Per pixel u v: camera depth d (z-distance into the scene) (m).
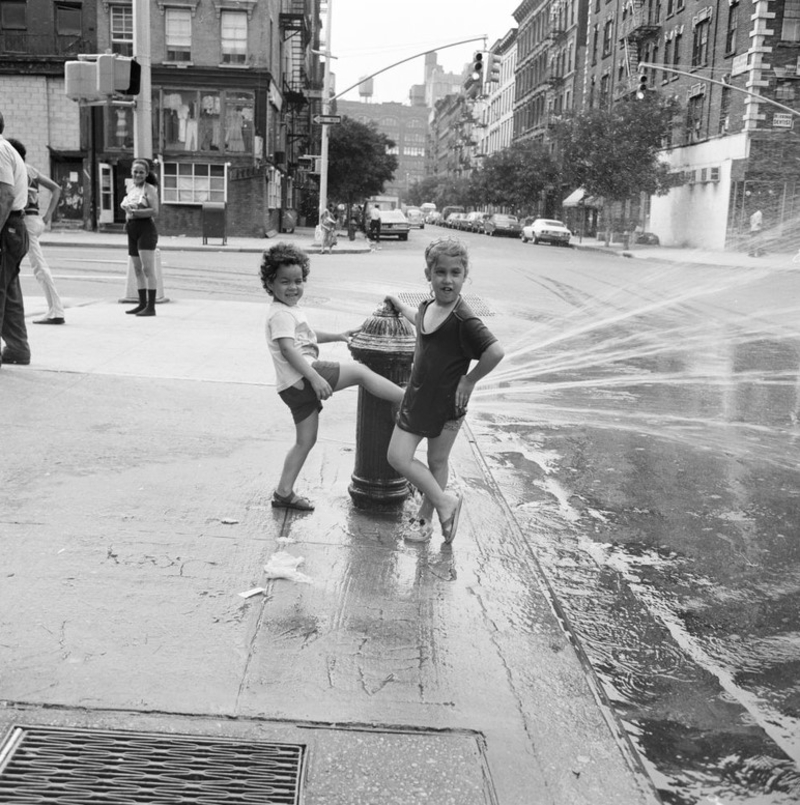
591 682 3.36
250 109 38.38
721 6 43.28
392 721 3.01
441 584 4.12
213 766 2.75
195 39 37.75
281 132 46.00
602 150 45.75
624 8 56.09
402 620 3.74
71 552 4.22
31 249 10.39
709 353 12.23
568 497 5.74
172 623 3.59
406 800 2.63
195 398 7.27
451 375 4.32
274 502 4.96
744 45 41.22
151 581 3.96
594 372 10.59
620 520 5.34
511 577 4.27
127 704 3.03
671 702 3.34
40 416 6.52
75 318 11.33
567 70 70.75
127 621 3.59
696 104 46.62
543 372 10.50
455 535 4.74
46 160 38.72
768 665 3.66
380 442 4.94
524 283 22.91
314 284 19.78
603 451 6.89
